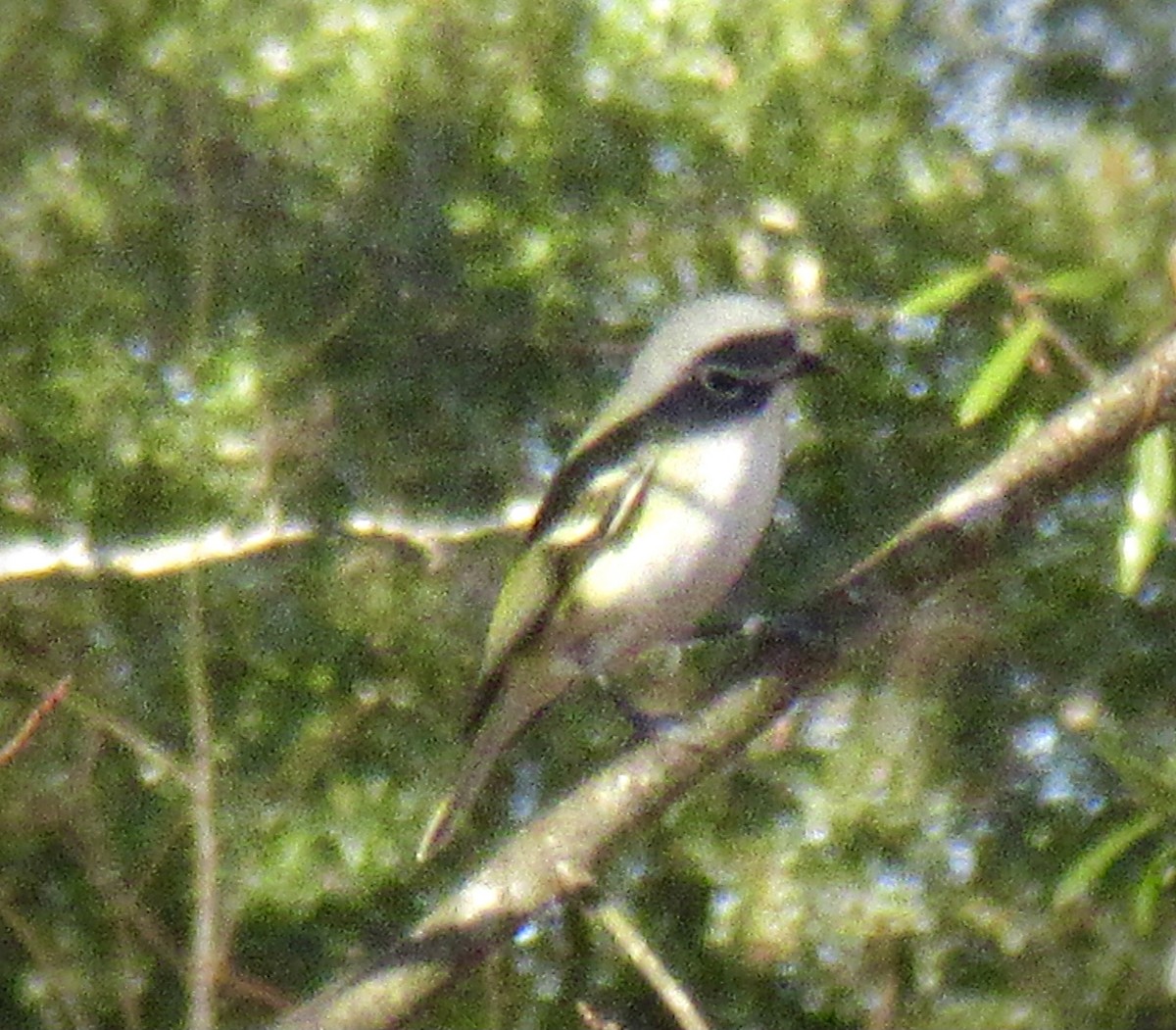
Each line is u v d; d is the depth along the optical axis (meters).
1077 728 11.67
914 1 12.21
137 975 11.62
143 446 11.52
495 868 6.68
